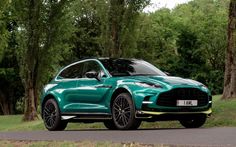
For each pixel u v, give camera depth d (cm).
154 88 1106
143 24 5241
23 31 3400
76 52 5819
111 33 2784
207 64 6238
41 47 3472
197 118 1209
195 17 6506
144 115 1103
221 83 6138
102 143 799
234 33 2147
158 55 6406
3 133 1243
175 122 1595
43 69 3497
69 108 1291
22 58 3469
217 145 712
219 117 1612
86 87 1248
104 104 1201
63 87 1323
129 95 1134
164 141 810
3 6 3391
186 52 6225
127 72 1220
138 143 775
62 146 802
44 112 1370
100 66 1245
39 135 1087
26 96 3488
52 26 3441
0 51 3922
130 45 2816
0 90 5378
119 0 2792
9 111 5434
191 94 1138
